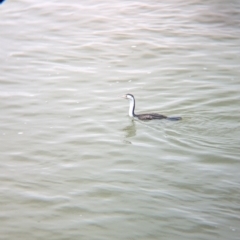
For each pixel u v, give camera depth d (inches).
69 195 750.5
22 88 1057.5
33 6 1438.2
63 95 1032.2
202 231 675.4
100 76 1100.5
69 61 1166.3
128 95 944.3
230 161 818.2
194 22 1354.6
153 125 920.3
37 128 924.6
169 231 677.3
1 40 1261.1
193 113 957.8
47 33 1299.2
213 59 1163.9
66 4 1453.0
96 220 700.7
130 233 676.7
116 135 901.8
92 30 1312.7
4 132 912.3
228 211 710.5
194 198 739.4
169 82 1072.2
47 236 674.8
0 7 1429.6
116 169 812.0
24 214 714.2
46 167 818.8
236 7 1434.5
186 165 815.7
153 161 829.2
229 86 1047.0
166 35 1282.0
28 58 1177.4
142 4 1457.9
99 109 984.3
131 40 1255.5
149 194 749.3
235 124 916.0
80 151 860.0
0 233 679.7
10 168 815.1
